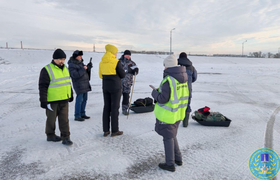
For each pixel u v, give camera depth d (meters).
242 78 15.26
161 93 2.74
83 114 5.31
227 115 5.71
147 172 2.85
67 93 3.61
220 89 10.31
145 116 5.58
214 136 4.18
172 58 2.79
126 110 5.71
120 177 2.72
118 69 3.97
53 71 3.42
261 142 3.88
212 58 53.22
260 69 24.61
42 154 3.30
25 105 6.66
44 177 2.68
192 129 4.59
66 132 3.65
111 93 4.03
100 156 3.28
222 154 3.40
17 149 3.47
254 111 6.15
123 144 3.74
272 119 5.39
